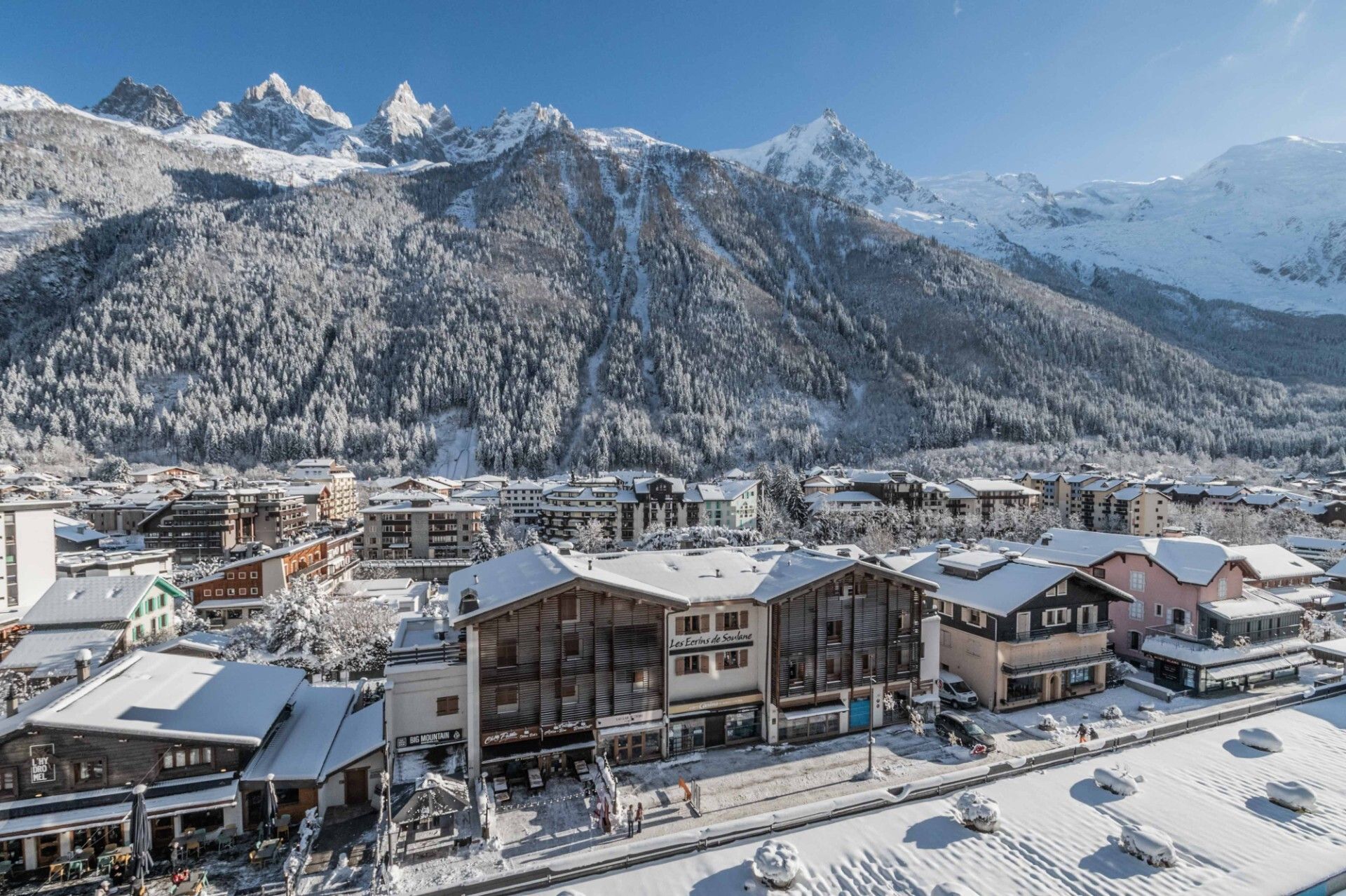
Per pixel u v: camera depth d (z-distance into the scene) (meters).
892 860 19.62
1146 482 150.12
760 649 41.50
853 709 42.22
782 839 20.94
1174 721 29.81
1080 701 48.22
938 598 50.56
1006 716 45.25
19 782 30.27
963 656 49.19
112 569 82.00
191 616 68.38
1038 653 47.41
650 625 37.97
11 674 47.50
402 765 35.12
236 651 56.41
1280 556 64.81
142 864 28.70
